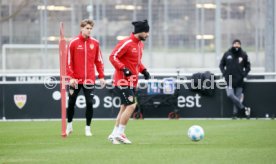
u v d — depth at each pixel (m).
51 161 28.72
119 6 81.50
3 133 42.59
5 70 79.94
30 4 82.06
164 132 42.34
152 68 81.25
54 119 55.09
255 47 82.94
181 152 31.47
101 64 40.69
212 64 81.94
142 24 35.12
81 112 54.78
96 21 81.31
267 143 35.44
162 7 81.31
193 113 54.84
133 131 43.19
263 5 82.44
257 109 54.94
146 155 30.42
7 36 83.62
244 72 53.41
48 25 82.19
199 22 81.44
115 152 31.67
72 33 82.12
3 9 83.50
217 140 37.03
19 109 55.00
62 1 82.12
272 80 54.84
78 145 35.06
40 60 84.31
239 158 29.19
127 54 35.25
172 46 81.81
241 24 83.81
